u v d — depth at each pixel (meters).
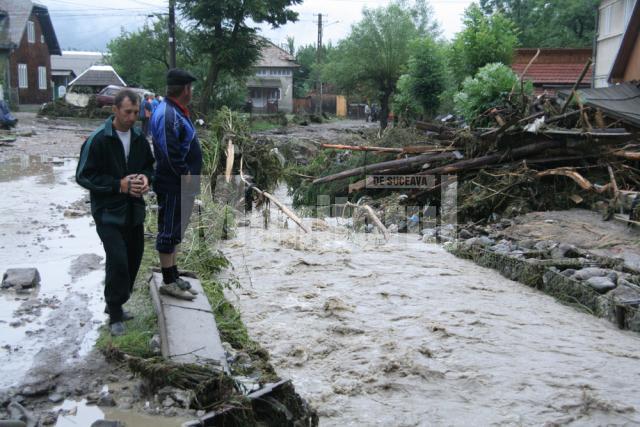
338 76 44.25
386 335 6.02
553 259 8.60
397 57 41.84
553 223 10.63
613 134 11.70
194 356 4.48
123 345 4.74
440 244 10.39
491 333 6.15
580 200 11.56
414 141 15.72
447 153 13.34
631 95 15.51
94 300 5.92
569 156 12.44
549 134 12.36
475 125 13.96
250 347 5.38
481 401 4.76
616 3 26.12
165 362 4.27
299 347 5.67
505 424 4.42
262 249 9.29
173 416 3.91
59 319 5.39
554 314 6.91
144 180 4.76
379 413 4.56
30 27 52.69
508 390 4.93
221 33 39.78
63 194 11.94
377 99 45.69
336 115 72.19
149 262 7.06
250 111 48.22
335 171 15.00
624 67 22.17
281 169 14.08
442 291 7.54
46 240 8.26
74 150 20.55
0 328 5.17
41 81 54.94
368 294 7.32
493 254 8.88
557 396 4.83
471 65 24.47
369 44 42.16
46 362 4.54
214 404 3.99
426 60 27.03
